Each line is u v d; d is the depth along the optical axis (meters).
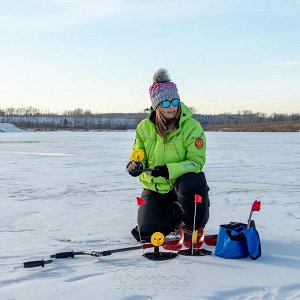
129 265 3.57
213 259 3.74
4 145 28.69
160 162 4.34
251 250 3.70
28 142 33.44
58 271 3.42
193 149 4.24
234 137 46.91
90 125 111.62
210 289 3.01
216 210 6.41
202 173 4.25
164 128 4.28
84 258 3.78
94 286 3.07
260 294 2.93
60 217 5.89
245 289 3.02
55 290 2.99
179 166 4.11
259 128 85.12
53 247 4.23
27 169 13.32
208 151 22.58
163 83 4.24
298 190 8.80
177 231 4.56
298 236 4.60
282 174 11.98
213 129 85.94
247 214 6.05
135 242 4.43
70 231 4.98
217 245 3.86
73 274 3.35
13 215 6.06
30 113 146.00
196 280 3.19
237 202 7.20
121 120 128.62
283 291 2.98
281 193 8.34
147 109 4.42
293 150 23.56
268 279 3.22
